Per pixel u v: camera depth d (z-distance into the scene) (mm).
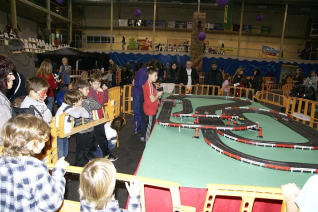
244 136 3301
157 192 1876
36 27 20609
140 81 4977
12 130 1142
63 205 1416
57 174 1319
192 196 1883
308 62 18672
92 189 1158
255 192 1352
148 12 22703
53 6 20484
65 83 7188
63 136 2557
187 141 2980
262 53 21641
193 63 16812
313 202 1096
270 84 17000
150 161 2336
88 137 3088
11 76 1788
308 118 5055
